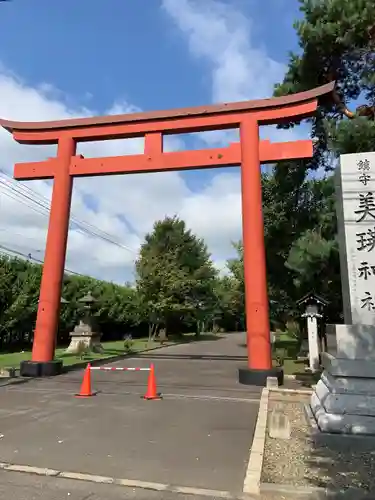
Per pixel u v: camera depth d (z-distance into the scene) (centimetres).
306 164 1922
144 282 3734
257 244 1346
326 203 1709
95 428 755
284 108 1412
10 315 2280
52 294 1477
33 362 1422
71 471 537
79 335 2364
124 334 3916
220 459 586
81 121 1567
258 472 524
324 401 738
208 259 4669
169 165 1483
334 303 1839
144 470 542
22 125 1608
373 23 1395
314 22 1609
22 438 687
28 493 467
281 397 1057
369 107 1461
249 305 1327
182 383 1303
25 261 2514
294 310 2327
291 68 1778
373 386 710
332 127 1465
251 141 1417
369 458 588
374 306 770
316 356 1631
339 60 1597
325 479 509
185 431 736
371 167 834
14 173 1598
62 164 1558
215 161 1452
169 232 4288
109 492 472
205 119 1473
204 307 4672
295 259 1553
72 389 1171
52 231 1512
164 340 3703
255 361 1298
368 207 814
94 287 3284
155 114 1507
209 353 2584
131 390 1166
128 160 1516
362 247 800
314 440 668
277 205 2045
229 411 902
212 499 455
